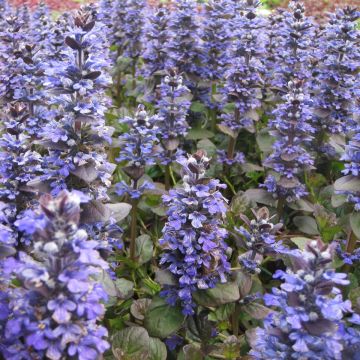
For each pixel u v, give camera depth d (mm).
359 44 474
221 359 271
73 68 251
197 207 254
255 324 299
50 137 250
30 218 167
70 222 166
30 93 379
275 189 380
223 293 256
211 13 489
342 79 421
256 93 444
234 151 489
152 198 379
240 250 328
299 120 368
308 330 185
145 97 486
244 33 430
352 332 211
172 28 476
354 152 312
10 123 277
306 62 485
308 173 432
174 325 261
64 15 516
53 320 170
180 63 479
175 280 258
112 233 301
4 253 201
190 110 474
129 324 300
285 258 303
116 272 342
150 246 355
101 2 612
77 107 248
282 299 202
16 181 261
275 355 203
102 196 273
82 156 254
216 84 522
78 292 169
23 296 177
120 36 583
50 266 167
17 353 177
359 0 763
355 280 312
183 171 265
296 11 447
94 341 174
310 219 380
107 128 273
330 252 188
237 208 359
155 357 258
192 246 249
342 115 432
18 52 387
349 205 334
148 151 326
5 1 632
